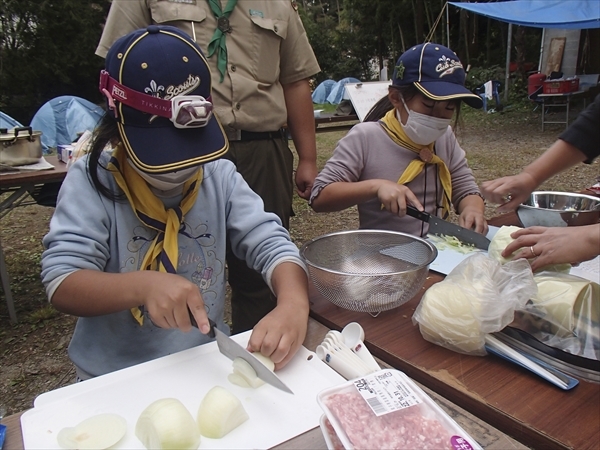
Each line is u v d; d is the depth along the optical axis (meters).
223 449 0.67
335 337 0.92
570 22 7.53
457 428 0.62
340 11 22.47
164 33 0.97
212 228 1.21
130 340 1.13
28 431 0.70
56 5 14.01
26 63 14.46
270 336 0.88
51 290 0.97
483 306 0.89
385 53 19.41
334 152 1.93
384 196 1.53
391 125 1.82
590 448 0.67
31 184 2.65
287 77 1.98
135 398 0.77
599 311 0.91
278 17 1.81
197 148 0.94
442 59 1.59
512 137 8.51
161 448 0.65
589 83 10.19
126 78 0.92
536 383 0.81
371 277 0.98
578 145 1.46
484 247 1.38
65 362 2.46
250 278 1.81
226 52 1.71
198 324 0.88
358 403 0.66
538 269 1.01
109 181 1.08
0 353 2.55
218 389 0.74
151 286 0.92
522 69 12.27
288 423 0.72
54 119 7.12
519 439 0.73
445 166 1.82
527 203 1.70
